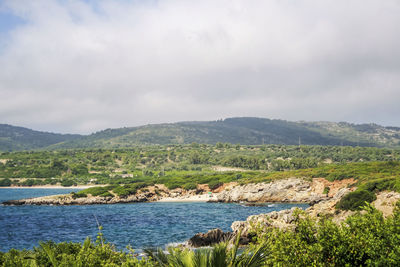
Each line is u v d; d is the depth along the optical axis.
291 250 13.47
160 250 12.91
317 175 124.19
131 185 143.00
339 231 13.69
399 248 12.30
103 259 17.45
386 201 52.69
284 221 51.53
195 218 82.00
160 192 141.88
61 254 18.28
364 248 12.98
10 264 17.56
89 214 90.94
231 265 11.84
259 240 14.26
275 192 123.25
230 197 128.62
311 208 67.44
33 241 55.50
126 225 71.38
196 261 11.08
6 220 80.31
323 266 12.63
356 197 61.78
